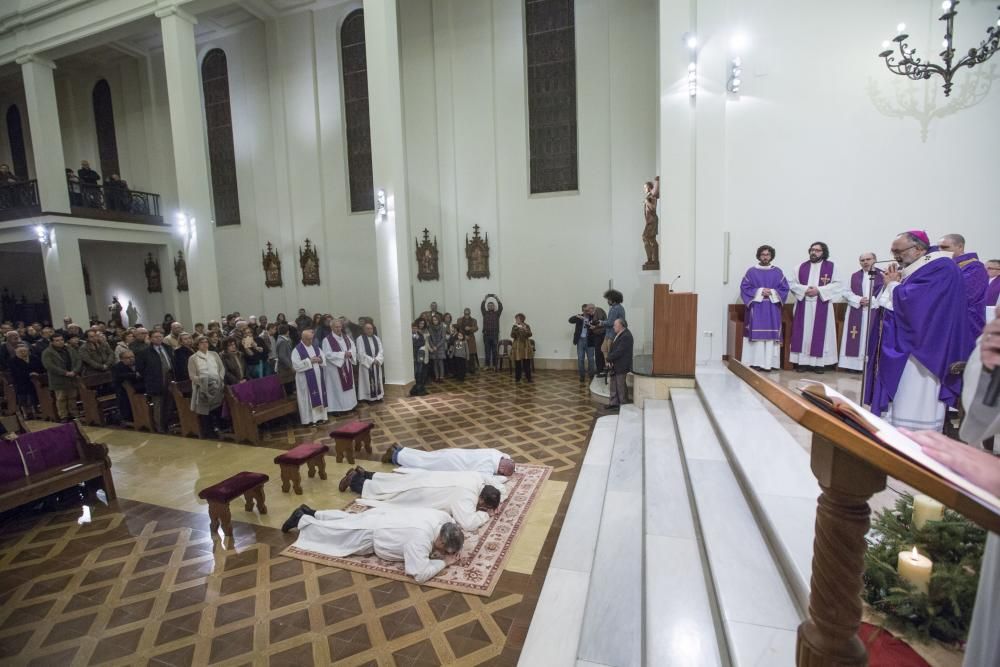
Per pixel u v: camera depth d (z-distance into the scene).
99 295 16.72
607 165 11.01
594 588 3.15
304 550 4.14
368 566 3.88
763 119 6.75
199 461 6.35
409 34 11.98
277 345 8.48
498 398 8.99
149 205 15.59
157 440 7.23
